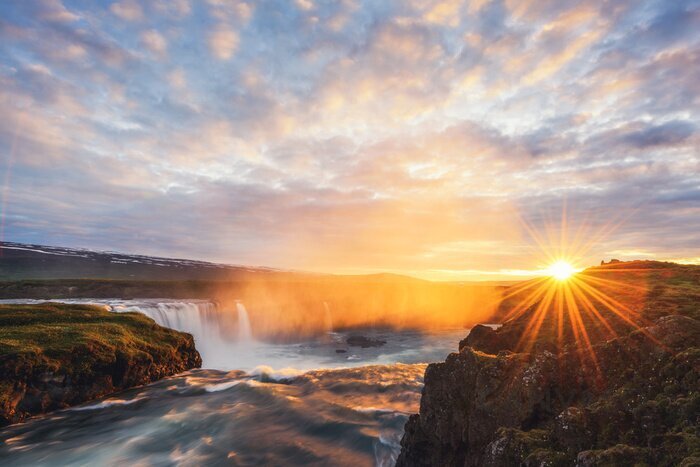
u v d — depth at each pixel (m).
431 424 14.47
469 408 13.39
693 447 7.02
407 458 15.31
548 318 19.31
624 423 8.99
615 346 11.99
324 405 24.80
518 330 18.86
